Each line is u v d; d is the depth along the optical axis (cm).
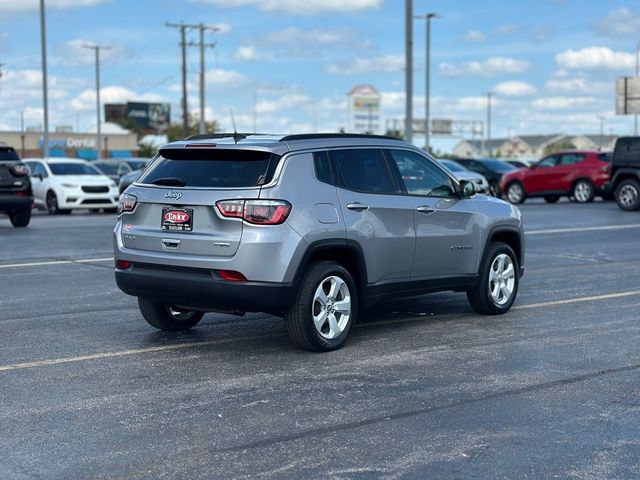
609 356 774
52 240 1703
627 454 529
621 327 900
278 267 734
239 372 715
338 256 800
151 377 700
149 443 545
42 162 2755
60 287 1130
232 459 518
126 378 696
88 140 9031
